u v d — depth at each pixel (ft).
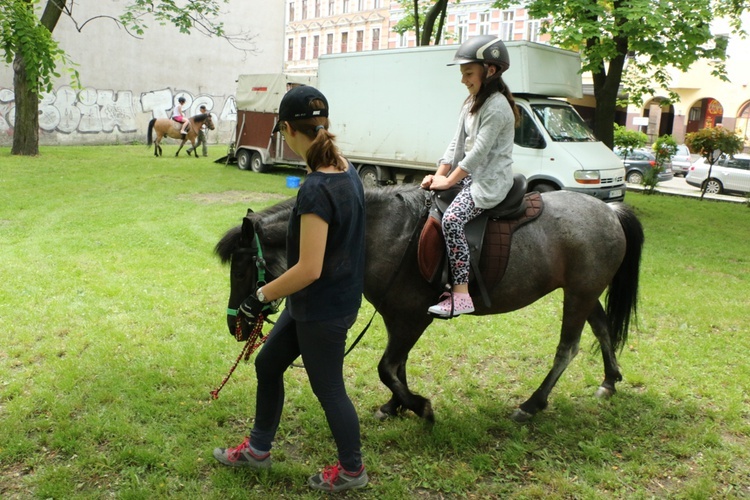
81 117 81.61
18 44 25.38
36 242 26.45
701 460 11.64
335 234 8.73
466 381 14.78
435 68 41.39
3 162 53.83
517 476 11.00
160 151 68.59
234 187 45.44
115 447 11.34
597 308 14.25
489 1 113.70
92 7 80.28
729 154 55.16
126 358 15.16
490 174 11.21
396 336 11.84
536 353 16.65
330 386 9.50
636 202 49.88
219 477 10.46
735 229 38.06
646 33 36.29
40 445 11.40
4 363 14.67
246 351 10.51
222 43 93.66
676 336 18.25
